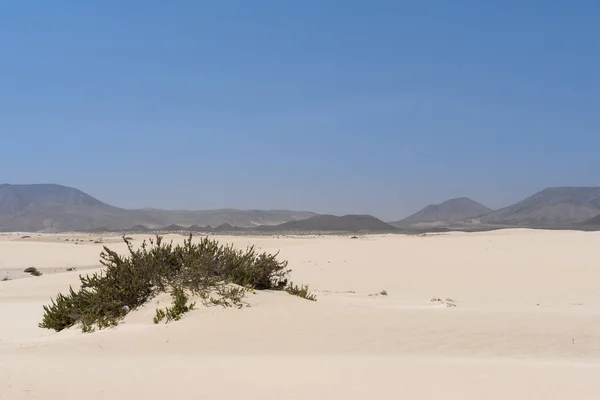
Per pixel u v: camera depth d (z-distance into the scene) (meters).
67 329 16.61
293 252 46.00
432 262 38.12
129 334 14.45
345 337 13.77
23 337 16.77
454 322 15.05
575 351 13.11
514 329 14.57
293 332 14.07
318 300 19.59
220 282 17.20
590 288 27.25
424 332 14.20
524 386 8.46
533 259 38.16
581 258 38.25
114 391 8.34
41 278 33.44
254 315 15.14
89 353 12.81
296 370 9.91
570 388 8.30
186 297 16.31
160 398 7.95
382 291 25.83
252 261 18.55
